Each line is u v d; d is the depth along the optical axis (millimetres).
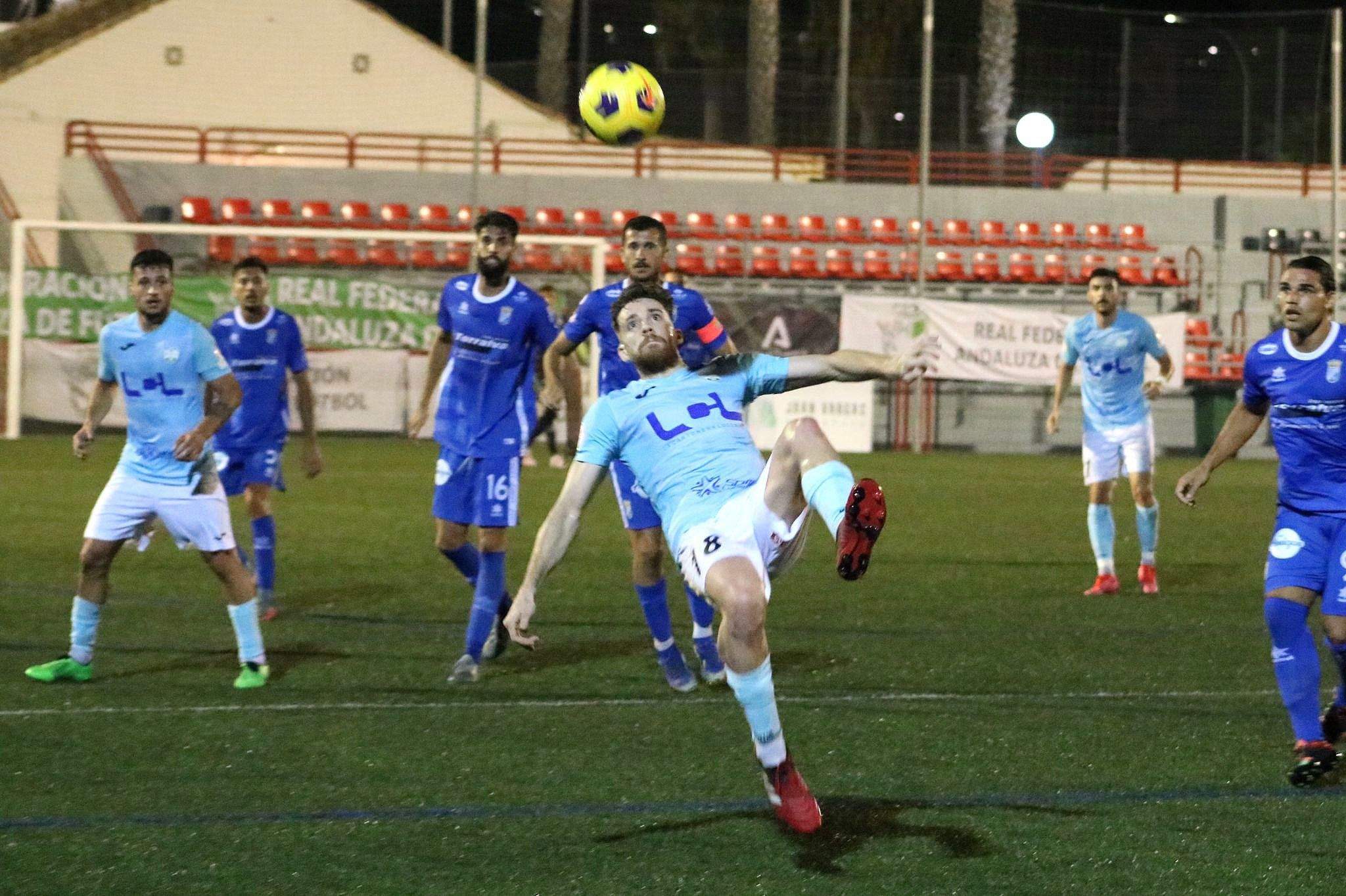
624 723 17125
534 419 20625
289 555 31516
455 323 20406
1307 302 15391
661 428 13297
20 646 21250
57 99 79375
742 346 66750
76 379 62188
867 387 67000
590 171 83875
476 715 17484
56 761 15078
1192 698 18891
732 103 83875
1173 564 32812
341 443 63219
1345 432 15320
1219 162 81438
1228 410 72562
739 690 12062
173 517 18750
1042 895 11516
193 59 80875
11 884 11477
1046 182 81938
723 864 12172
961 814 13648
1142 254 78562
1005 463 62375
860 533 11367
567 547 13484
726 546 12383
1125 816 13625
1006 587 28750
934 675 20266
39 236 77875
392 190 76812
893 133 83062
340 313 63594
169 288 18844
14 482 44000
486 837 12836
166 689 18734
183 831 12875
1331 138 76125
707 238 76750
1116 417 28156
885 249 78375
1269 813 13766
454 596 26516
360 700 18328
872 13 82938
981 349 66938
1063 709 18109
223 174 76062
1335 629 15227
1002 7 81812
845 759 15570
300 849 12438
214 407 18922
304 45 81625
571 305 73938
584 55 83625
